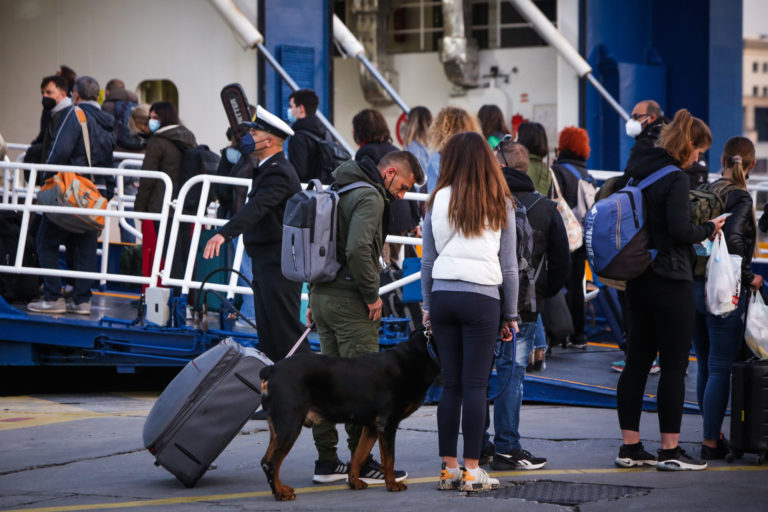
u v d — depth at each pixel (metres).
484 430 9.09
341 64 32.72
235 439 10.88
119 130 20.33
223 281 14.05
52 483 8.99
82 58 26.08
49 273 14.20
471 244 8.20
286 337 10.41
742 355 9.80
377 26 31.73
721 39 29.05
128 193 20.53
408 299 13.03
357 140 13.94
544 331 13.55
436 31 32.19
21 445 10.58
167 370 16.34
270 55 22.69
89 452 10.23
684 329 9.20
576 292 14.25
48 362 14.23
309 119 13.88
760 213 20.33
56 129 14.54
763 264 18.03
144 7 25.28
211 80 24.52
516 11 31.06
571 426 11.59
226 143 24.47
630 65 28.02
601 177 19.86
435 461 9.84
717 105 29.05
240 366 8.84
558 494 8.33
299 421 8.11
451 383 8.45
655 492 8.37
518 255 8.85
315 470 9.04
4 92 27.02
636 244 9.09
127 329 13.55
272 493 8.47
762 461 9.55
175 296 14.36
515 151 9.74
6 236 15.01
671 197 8.98
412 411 8.48
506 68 31.31
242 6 23.09
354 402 8.20
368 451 8.59
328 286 8.89
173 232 13.49
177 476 8.71
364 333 8.89
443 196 8.33
